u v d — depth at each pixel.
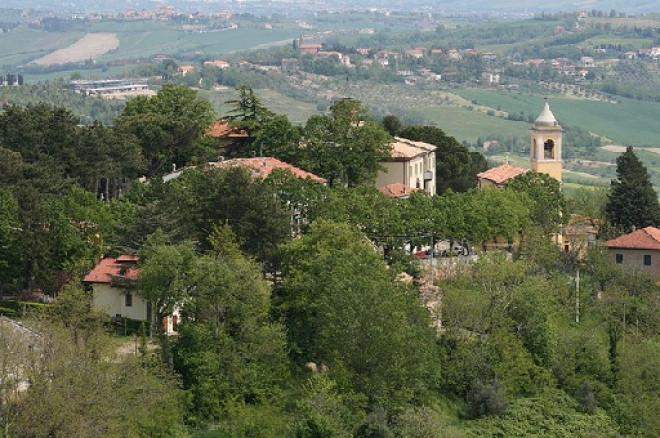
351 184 193.50
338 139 193.50
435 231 167.38
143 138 189.88
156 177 163.12
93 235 143.62
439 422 117.12
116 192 184.12
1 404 95.88
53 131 178.88
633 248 186.12
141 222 137.50
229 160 189.50
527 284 144.12
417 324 127.94
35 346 103.50
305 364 127.00
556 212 192.75
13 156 165.12
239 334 119.56
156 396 106.19
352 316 120.12
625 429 134.50
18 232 140.88
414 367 120.94
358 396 116.12
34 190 146.75
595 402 136.38
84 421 97.62
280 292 131.12
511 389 133.75
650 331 158.00
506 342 136.00
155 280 120.06
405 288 130.75
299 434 109.12
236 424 112.25
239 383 116.31
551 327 143.88
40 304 132.00
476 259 158.00
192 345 116.38
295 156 193.88
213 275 119.19
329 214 157.25
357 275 125.25
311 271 128.75
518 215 176.88
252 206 139.25
